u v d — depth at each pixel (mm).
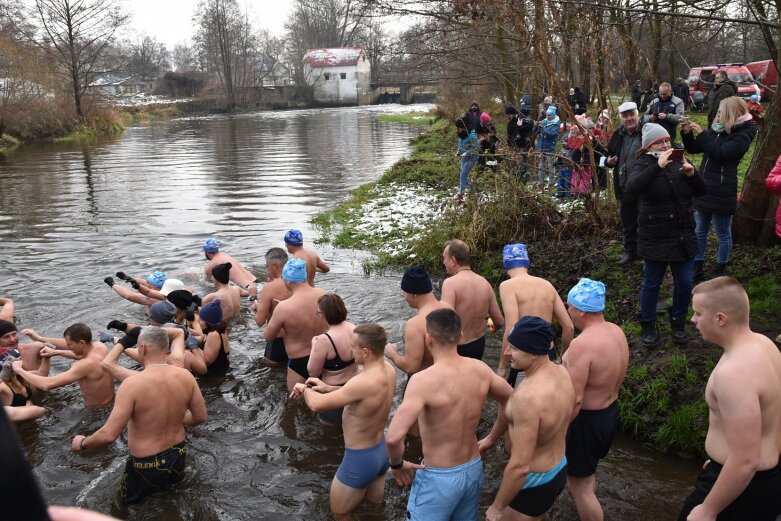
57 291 10312
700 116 20234
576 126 10758
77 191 20391
